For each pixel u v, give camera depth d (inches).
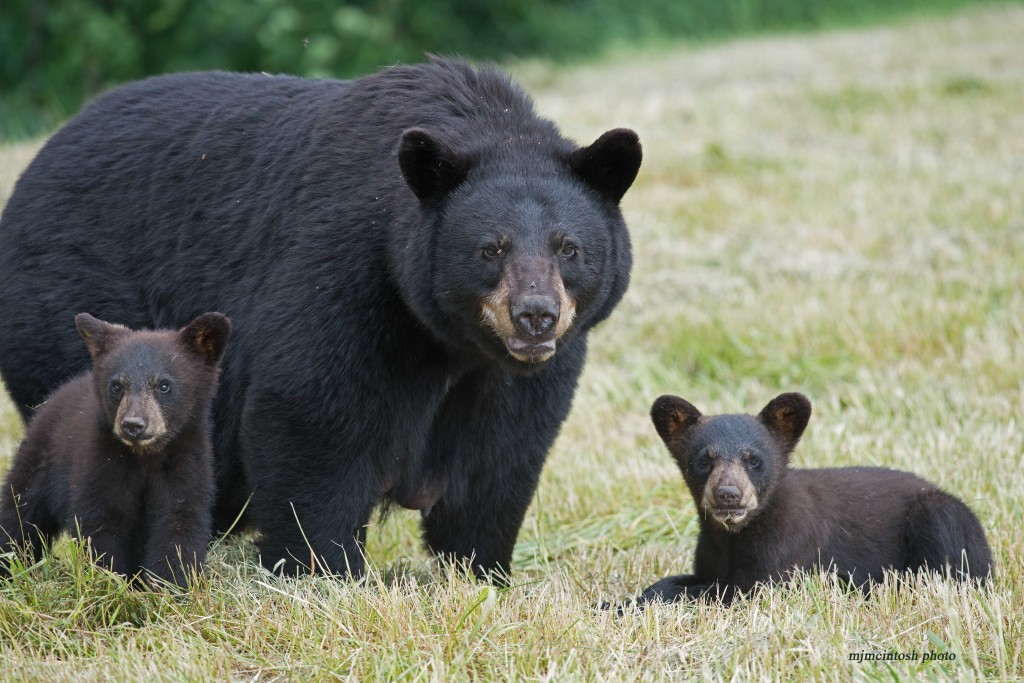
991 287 656.4
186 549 348.5
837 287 680.4
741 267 724.7
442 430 393.1
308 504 372.2
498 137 372.5
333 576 357.4
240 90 439.2
